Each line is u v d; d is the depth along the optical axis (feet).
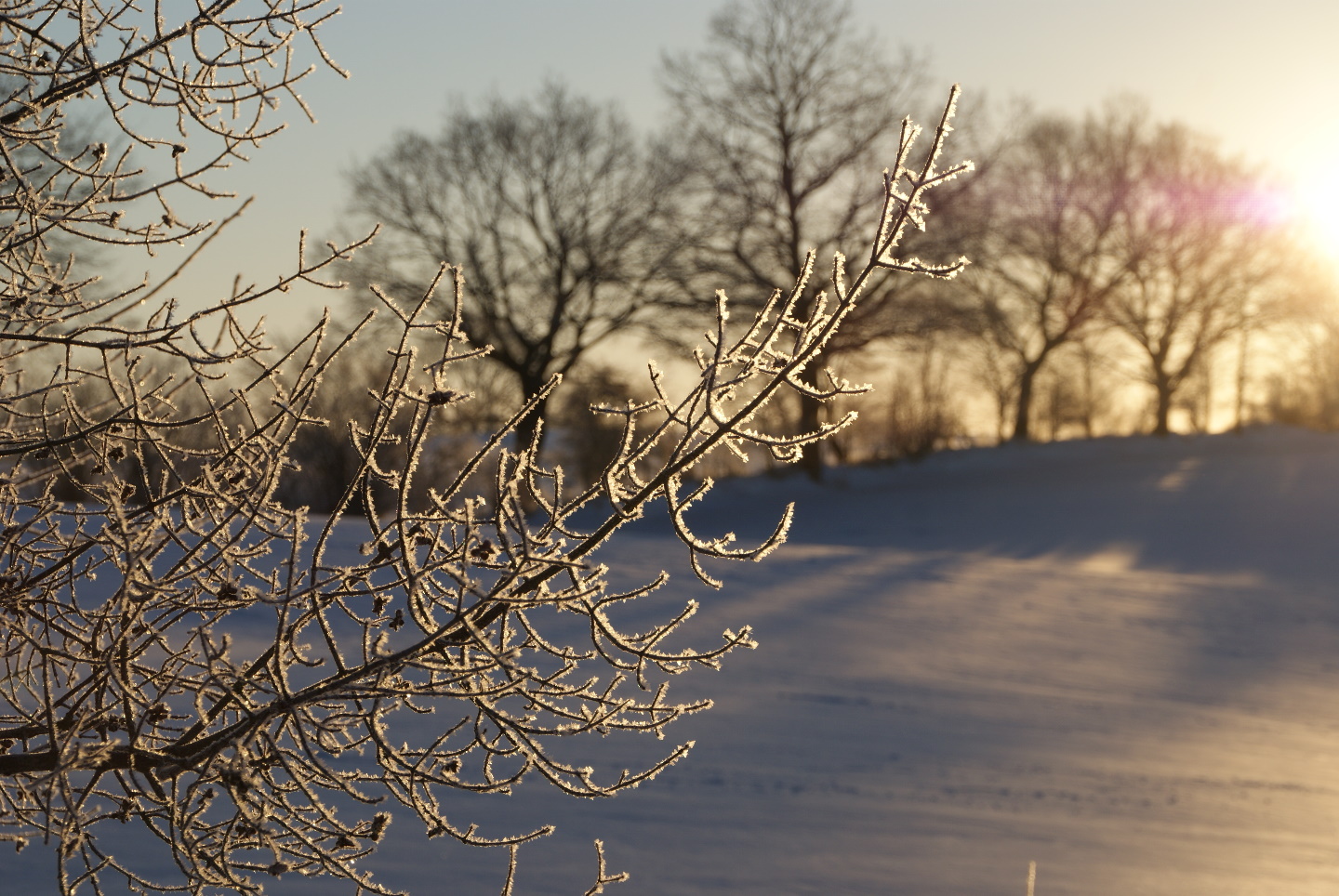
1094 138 195.00
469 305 143.95
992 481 166.50
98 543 9.07
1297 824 34.81
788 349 8.75
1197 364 235.61
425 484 66.80
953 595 78.23
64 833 8.20
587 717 8.96
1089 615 75.00
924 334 144.36
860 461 175.32
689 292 142.31
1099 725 46.98
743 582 75.41
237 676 8.41
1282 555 116.67
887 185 7.72
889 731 42.27
